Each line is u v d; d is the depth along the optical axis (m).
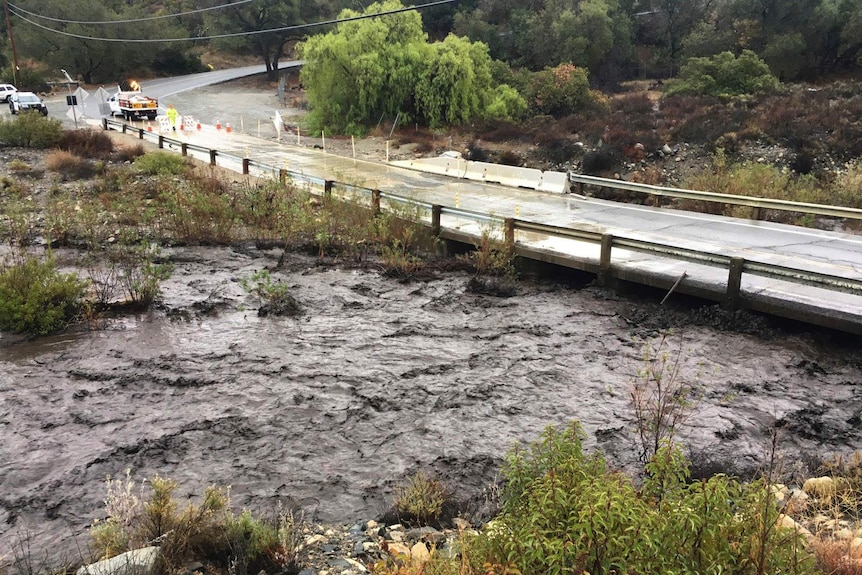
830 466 6.04
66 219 16.08
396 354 9.46
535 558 3.48
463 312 11.27
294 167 24.62
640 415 6.96
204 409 7.78
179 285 12.68
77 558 5.08
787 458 6.46
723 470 6.07
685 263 11.92
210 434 7.19
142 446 6.93
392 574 3.75
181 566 4.66
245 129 39.31
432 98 36.09
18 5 65.12
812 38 48.56
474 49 39.16
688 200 18.06
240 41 71.06
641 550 3.34
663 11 60.91
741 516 3.69
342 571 4.61
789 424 7.20
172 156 23.98
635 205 17.95
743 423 7.24
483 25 58.12
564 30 53.06
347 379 8.62
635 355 9.27
